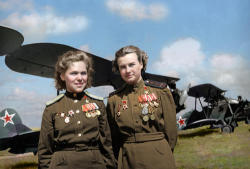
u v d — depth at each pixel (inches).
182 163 202.7
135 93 72.6
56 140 64.4
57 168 60.4
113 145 75.9
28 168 250.1
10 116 309.0
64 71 68.6
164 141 68.6
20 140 301.4
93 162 63.1
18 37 217.5
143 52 75.5
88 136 64.6
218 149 251.9
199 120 455.8
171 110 70.7
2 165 267.4
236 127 509.0
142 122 68.4
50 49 242.1
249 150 235.0
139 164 64.6
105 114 71.5
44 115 66.4
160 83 74.9
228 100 466.6
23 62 262.2
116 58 73.2
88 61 72.0
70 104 68.2
